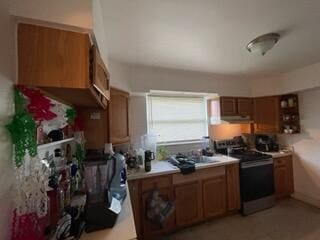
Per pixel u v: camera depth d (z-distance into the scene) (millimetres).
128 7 1351
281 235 2385
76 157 1698
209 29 1695
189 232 2537
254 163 2990
